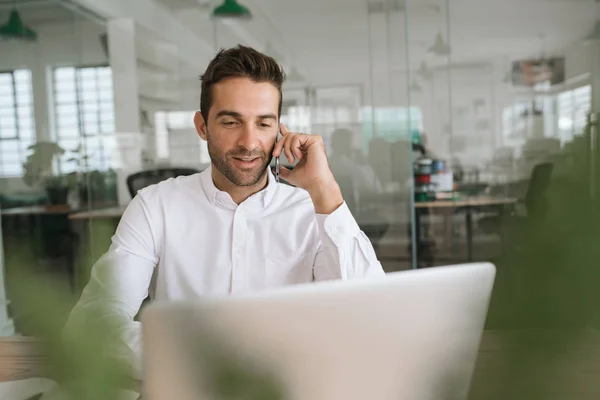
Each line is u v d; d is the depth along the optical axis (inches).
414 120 226.5
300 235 46.1
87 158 220.1
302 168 41.1
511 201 175.9
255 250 45.9
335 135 210.4
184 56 219.3
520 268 8.0
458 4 224.1
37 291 9.1
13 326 9.3
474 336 15.7
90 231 10.6
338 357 13.9
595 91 222.2
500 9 223.1
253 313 12.8
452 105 228.5
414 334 14.8
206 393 12.9
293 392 13.5
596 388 8.5
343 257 39.4
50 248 175.2
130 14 218.8
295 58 213.5
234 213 45.5
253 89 39.2
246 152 40.1
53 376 9.5
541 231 7.8
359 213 200.4
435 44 226.1
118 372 9.7
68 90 220.8
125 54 219.8
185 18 218.1
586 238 7.6
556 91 225.0
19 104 220.1
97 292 9.9
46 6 217.9
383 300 14.1
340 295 13.6
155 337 12.5
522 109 226.8
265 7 213.2
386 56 209.9
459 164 227.1
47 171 217.9
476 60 227.3
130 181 183.2
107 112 221.1
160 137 220.8
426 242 192.2
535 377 8.7
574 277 7.7
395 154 203.5
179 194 46.1
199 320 12.5
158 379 12.9
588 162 7.7
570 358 8.4
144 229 45.1
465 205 187.0
